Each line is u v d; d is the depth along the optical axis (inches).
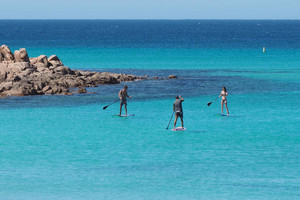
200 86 3555.6
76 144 1812.3
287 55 6683.1
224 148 1752.0
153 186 1339.8
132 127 2121.1
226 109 2482.8
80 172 1469.0
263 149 1737.2
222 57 6333.7
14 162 1573.6
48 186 1342.3
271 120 2278.5
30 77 3324.3
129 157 1632.6
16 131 2032.5
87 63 5462.6
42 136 1942.7
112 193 1285.7
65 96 2994.6
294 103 2785.4
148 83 3710.6
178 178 1408.7
